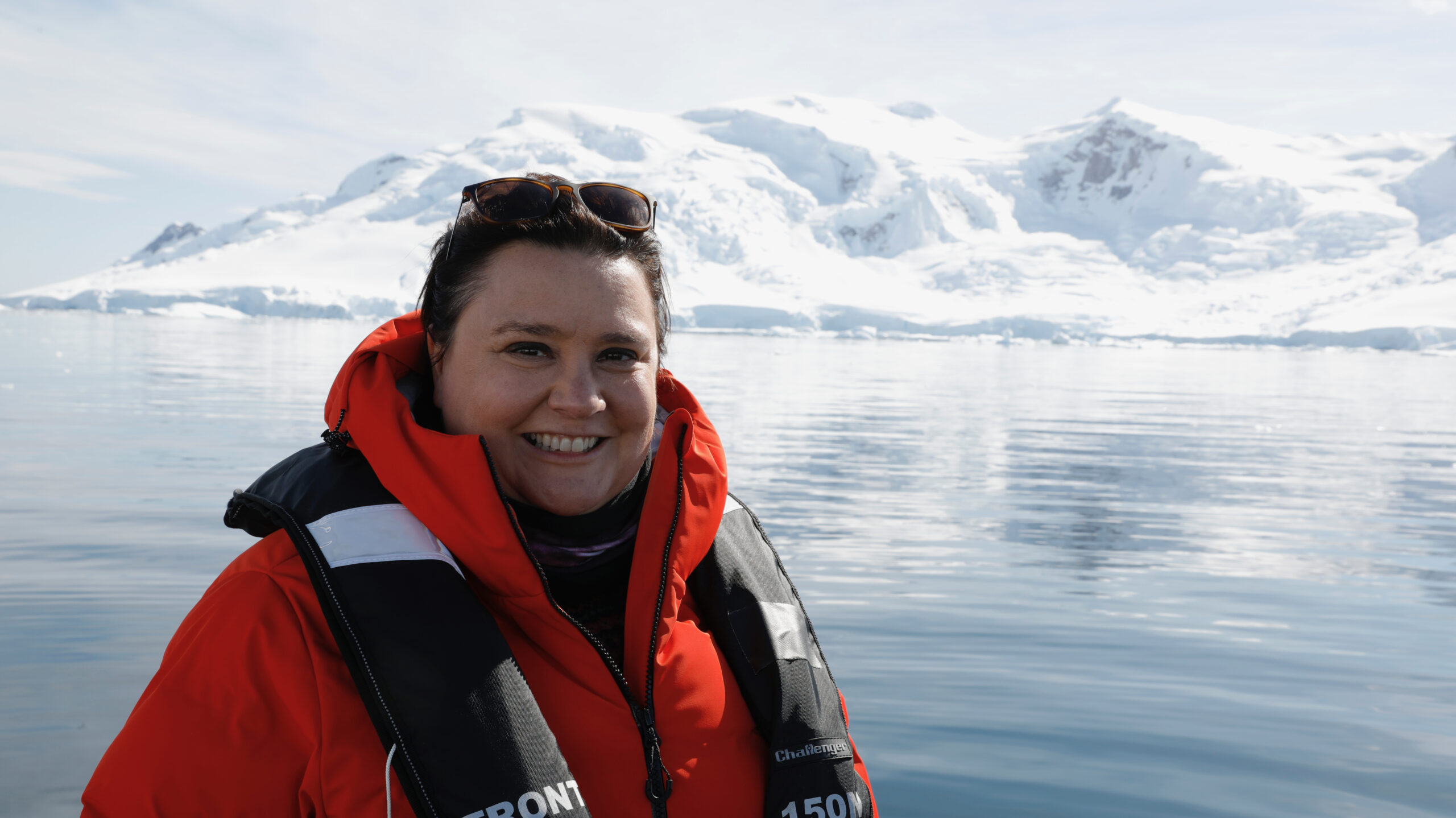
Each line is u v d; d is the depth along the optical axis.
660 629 1.02
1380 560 7.02
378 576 0.91
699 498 1.08
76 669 3.94
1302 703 3.98
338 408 1.01
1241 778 3.24
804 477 10.32
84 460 9.98
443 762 0.86
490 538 0.94
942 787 3.11
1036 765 3.30
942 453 12.84
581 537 1.06
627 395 1.03
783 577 1.22
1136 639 4.84
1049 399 24.39
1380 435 17.62
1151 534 7.83
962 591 5.69
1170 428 17.62
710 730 1.03
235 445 11.27
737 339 73.69
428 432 0.95
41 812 2.78
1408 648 4.82
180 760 0.88
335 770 0.88
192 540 6.33
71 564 5.68
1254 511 9.19
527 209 0.99
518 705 0.89
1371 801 3.09
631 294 1.03
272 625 0.91
